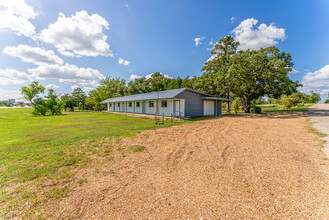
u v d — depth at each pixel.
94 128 9.56
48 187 2.81
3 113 24.16
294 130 7.48
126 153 4.61
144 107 19.84
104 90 41.97
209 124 10.26
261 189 2.52
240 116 16.03
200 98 16.72
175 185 2.74
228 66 20.39
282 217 1.87
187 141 5.91
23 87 25.33
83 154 4.56
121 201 2.32
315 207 2.03
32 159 4.21
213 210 2.04
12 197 2.51
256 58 17.70
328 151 4.31
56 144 5.66
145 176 3.14
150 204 2.22
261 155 4.16
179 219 1.90
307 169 3.24
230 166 3.51
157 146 5.30
